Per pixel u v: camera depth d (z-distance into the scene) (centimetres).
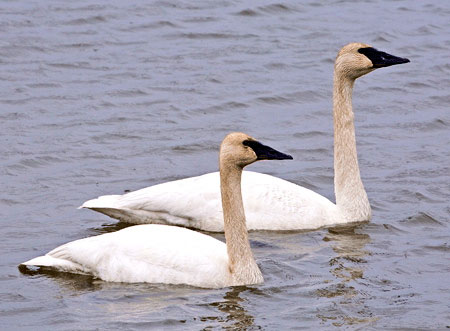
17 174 1812
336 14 2978
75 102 2230
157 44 2669
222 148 1330
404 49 2689
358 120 2184
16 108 2175
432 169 1866
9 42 2595
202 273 1328
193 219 1586
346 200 1636
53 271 1378
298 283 1353
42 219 1605
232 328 1205
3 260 1427
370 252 1486
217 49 2647
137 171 1853
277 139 2061
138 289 1319
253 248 1506
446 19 2952
